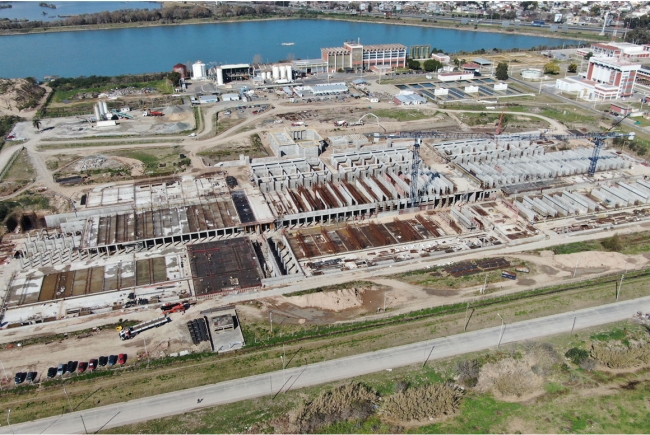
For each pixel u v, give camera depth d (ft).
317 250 456.45
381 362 332.60
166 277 418.10
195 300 389.80
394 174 570.87
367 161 618.44
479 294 394.93
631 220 500.33
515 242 463.01
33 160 627.05
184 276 419.13
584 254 439.22
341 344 346.33
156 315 374.43
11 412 296.10
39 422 290.35
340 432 285.84
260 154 646.74
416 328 360.28
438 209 525.34
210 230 467.93
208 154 646.74
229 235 478.18
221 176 583.17
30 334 357.00
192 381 317.22
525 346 344.28
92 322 368.27
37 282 412.98
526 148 639.76
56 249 455.22
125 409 298.56
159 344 346.33
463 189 545.44
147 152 653.71
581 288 401.08
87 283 411.54
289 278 411.34
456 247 457.27
